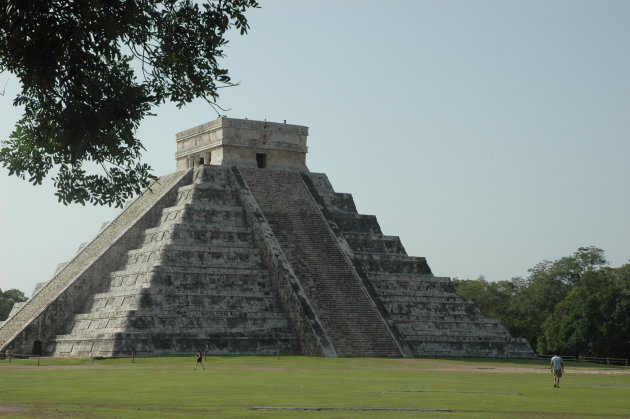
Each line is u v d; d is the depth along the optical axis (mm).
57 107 32781
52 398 44594
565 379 68250
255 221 106812
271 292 101812
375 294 102188
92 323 98375
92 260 108250
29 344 100562
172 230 102562
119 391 49469
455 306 111250
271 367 76812
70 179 34844
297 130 118000
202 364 79812
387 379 62656
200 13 33531
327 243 107188
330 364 82000
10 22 30422
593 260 171125
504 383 61188
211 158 117125
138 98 33500
